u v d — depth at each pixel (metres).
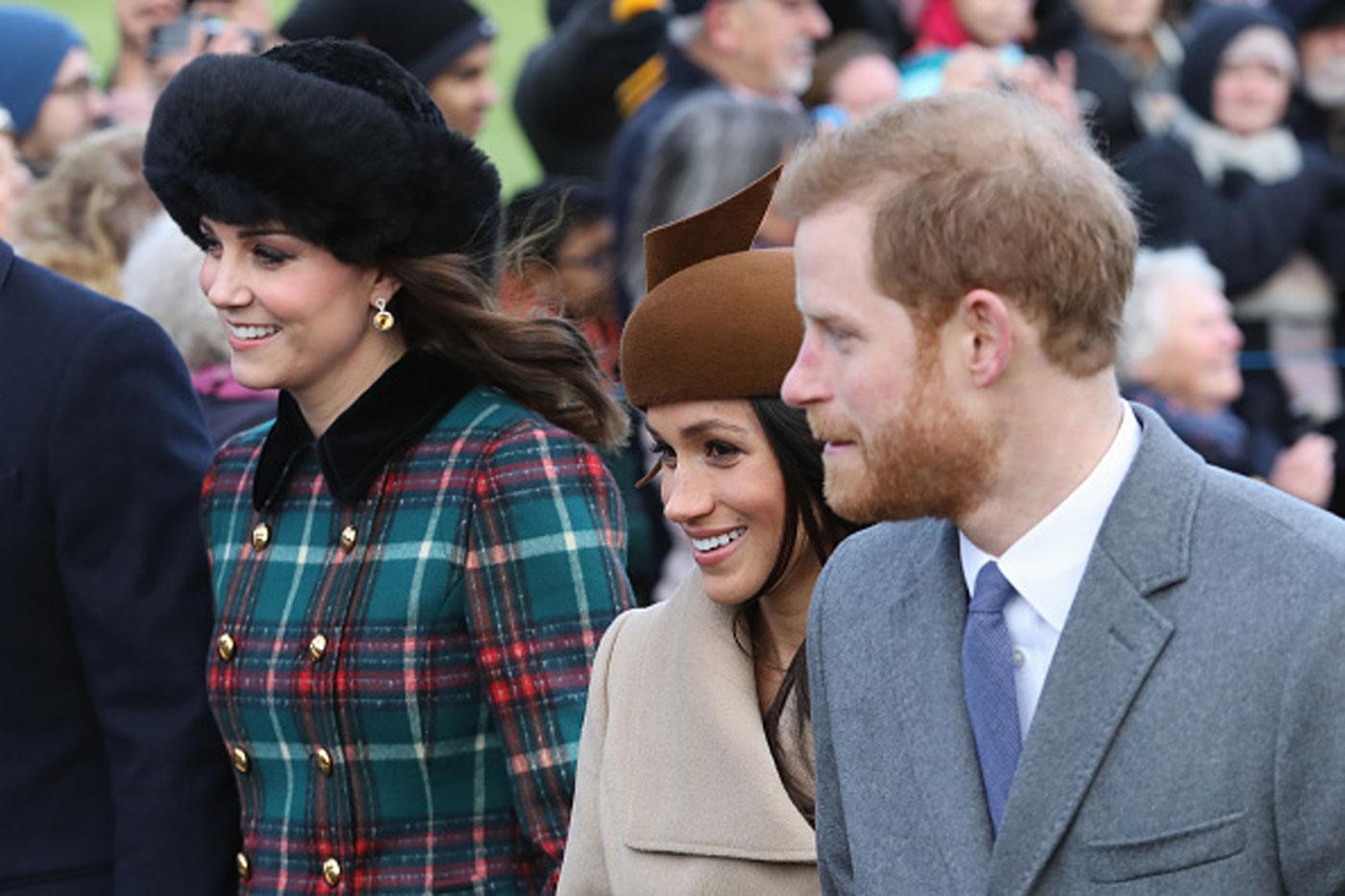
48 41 23.33
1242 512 7.89
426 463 11.70
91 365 12.55
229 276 11.56
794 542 10.28
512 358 11.85
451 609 11.48
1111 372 8.07
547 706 11.30
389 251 11.65
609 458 18.77
